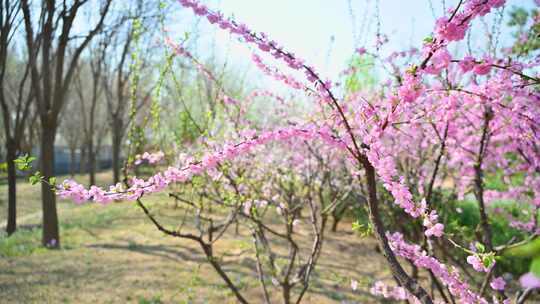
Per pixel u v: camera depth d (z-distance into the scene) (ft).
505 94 8.60
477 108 11.43
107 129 77.87
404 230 16.44
